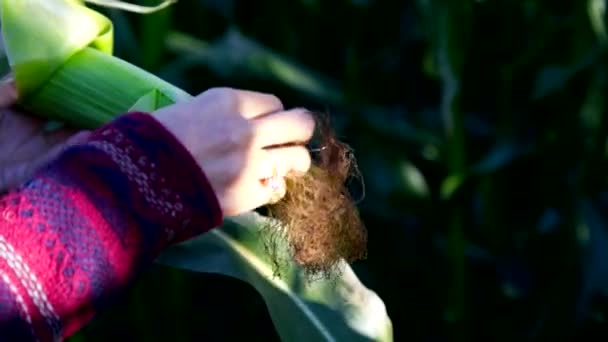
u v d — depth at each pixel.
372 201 2.32
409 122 2.43
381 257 2.54
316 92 2.27
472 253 2.33
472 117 2.53
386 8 2.60
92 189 1.03
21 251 1.01
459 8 1.94
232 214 1.08
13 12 1.17
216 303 2.76
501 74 2.22
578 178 2.21
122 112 1.18
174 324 2.31
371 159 2.28
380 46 2.65
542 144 2.26
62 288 1.02
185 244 1.32
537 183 2.46
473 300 2.46
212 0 2.61
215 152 1.05
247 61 2.26
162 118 1.06
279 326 1.31
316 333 1.29
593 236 2.22
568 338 2.32
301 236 1.13
